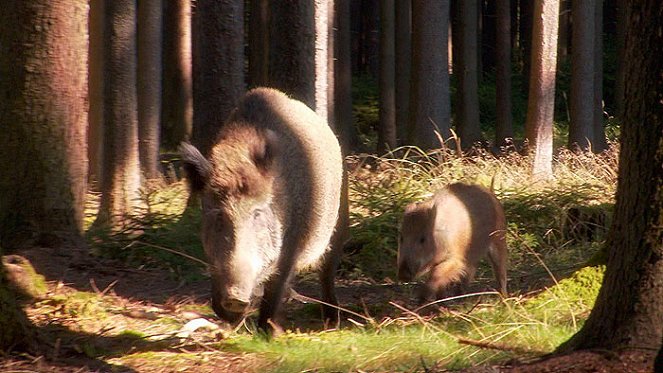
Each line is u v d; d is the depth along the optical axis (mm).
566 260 16297
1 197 13367
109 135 19766
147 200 17547
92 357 9594
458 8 38469
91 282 12531
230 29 18031
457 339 9867
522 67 55906
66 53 13500
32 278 12164
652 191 7789
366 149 39406
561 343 9281
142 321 11422
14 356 9195
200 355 9742
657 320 7789
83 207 13961
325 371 8977
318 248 11289
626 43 8094
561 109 49906
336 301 12586
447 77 32000
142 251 14828
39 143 13383
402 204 19250
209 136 18078
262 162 9633
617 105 43250
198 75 34000
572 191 19844
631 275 7895
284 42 18109
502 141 39438
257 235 9523
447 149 24484
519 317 10648
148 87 24953
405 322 11211
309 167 10727
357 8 55094
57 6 13336
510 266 16047
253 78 37188
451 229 12734
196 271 14719
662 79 7750
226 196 9398
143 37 24812
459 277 12891
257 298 12312
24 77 13289
